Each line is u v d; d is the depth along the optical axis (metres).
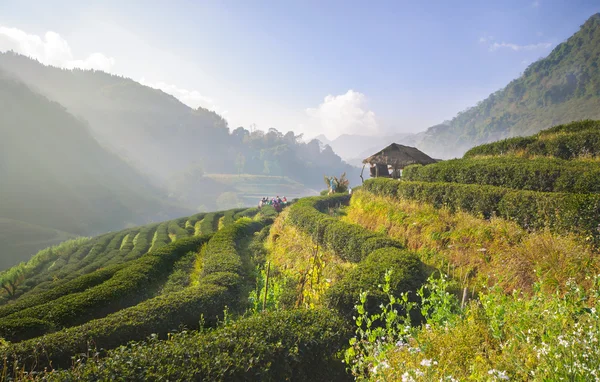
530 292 8.41
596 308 4.25
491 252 10.72
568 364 3.29
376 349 5.55
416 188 17.11
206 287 12.13
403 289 8.59
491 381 3.74
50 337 8.77
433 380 4.05
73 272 29.88
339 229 14.67
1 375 7.04
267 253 19.86
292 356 6.11
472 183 16.91
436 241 12.88
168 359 5.91
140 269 16.45
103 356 8.48
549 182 13.44
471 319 6.08
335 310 8.25
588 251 8.71
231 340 6.34
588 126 19.69
